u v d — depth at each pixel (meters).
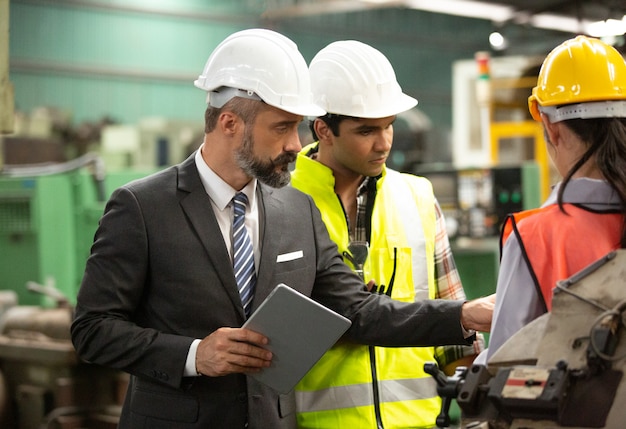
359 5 10.43
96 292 1.88
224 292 1.91
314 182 2.26
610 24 4.53
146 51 11.97
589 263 1.40
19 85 10.99
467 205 4.85
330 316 1.71
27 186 4.63
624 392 1.24
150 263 1.90
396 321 2.05
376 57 2.28
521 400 1.25
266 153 1.91
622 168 1.43
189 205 1.93
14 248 4.70
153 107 12.09
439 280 2.40
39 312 4.15
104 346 1.85
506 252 1.48
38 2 11.09
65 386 3.77
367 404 2.16
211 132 1.97
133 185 1.94
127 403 1.99
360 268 2.22
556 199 1.49
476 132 6.32
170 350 1.82
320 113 1.96
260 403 1.92
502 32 9.38
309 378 2.18
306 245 2.05
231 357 1.76
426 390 2.26
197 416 1.87
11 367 4.09
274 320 1.74
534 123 6.01
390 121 2.22
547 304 1.41
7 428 3.99
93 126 9.30
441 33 14.81
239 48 1.94
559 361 1.27
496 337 1.43
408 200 2.33
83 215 4.71
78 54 11.44
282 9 11.76
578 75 1.47
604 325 1.26
